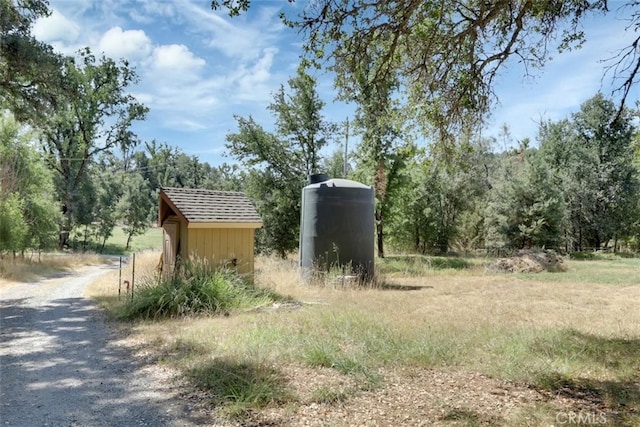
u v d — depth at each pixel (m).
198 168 58.50
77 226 33.28
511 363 4.63
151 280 8.97
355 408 3.51
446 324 6.75
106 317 7.76
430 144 7.49
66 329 6.82
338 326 6.32
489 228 28.02
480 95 6.55
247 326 6.50
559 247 26.58
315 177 13.55
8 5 10.88
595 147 31.02
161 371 4.59
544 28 6.01
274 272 13.93
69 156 31.47
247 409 3.49
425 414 3.38
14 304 9.48
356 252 12.74
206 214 9.85
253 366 4.43
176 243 10.25
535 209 26.00
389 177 21.77
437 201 29.30
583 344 5.49
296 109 20.88
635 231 31.89
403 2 5.42
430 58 6.57
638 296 10.78
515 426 3.14
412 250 29.56
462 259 24.00
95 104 30.80
